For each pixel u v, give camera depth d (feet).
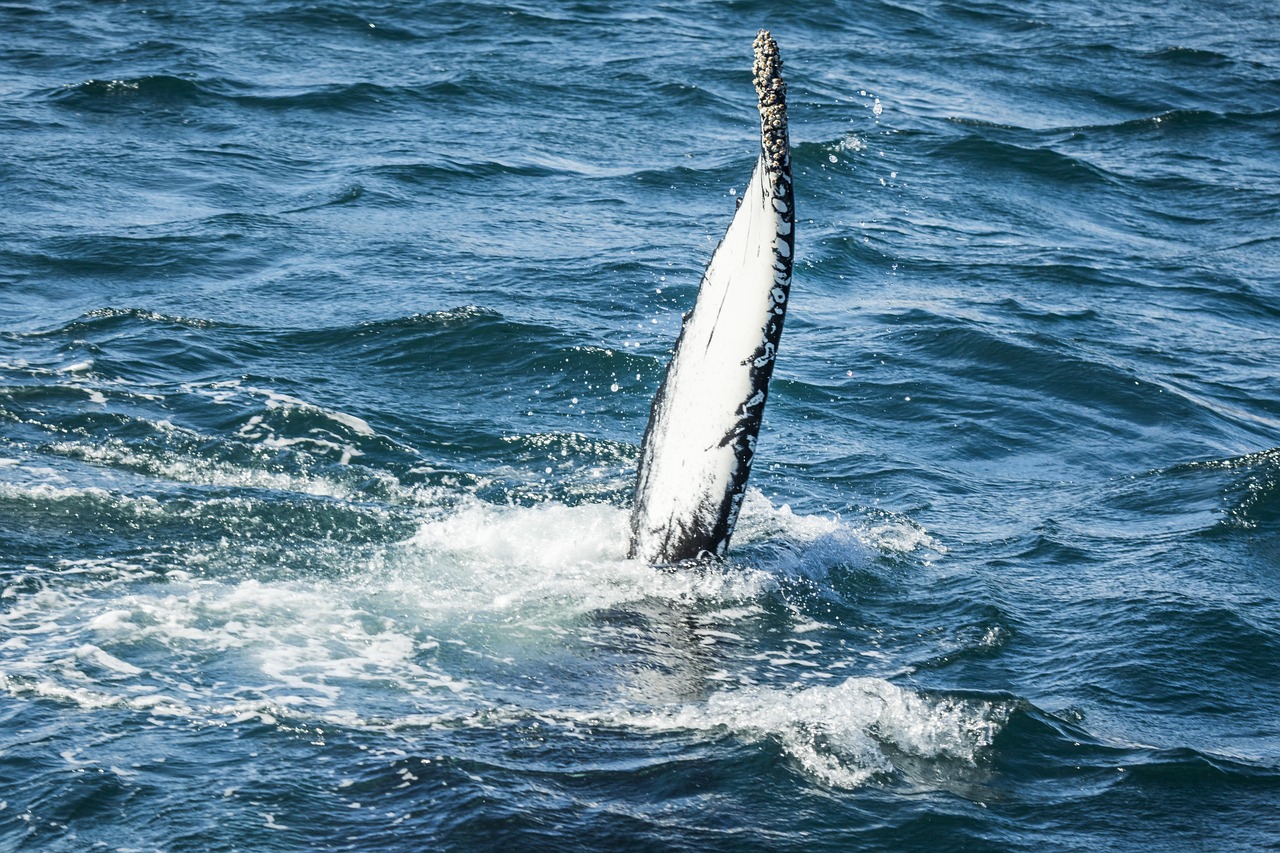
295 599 111.65
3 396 153.07
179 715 93.15
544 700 97.55
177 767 86.94
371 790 85.40
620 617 110.83
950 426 166.09
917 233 256.73
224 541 122.21
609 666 103.14
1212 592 119.85
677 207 258.16
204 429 149.18
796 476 147.95
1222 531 133.69
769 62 101.60
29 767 86.07
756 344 108.17
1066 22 479.41
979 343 193.36
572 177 273.33
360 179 259.60
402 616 109.50
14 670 97.60
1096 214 282.77
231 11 395.34
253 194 248.93
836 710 96.63
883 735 94.22
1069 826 85.56
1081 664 107.04
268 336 181.06
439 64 354.74
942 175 297.33
